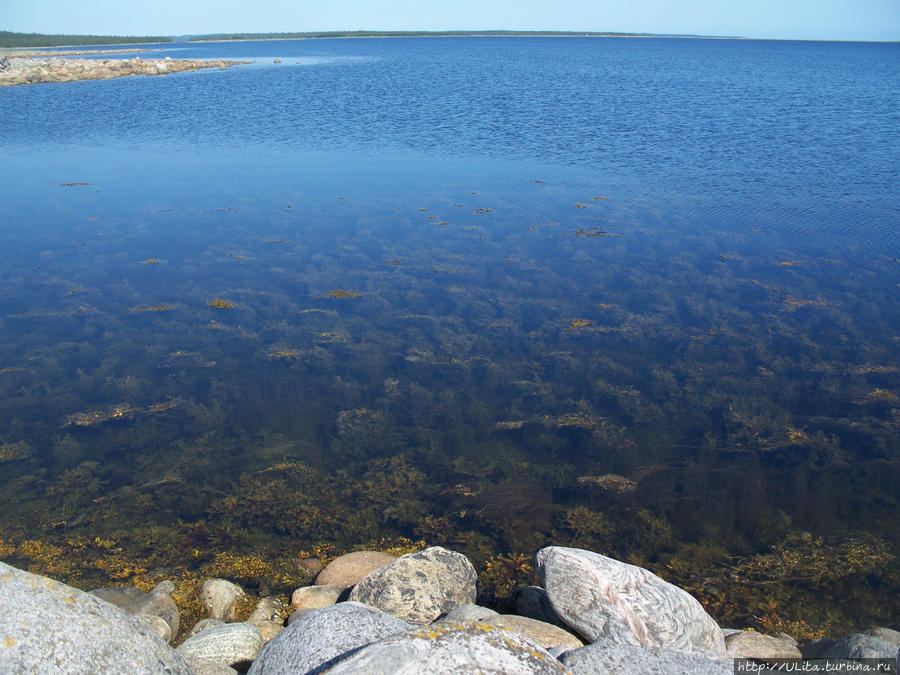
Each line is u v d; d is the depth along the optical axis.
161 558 6.86
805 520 7.37
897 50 159.12
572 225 17.47
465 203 19.52
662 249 15.68
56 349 11.13
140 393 9.93
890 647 4.30
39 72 53.25
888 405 9.39
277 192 20.91
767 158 24.73
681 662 3.87
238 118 35.69
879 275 13.91
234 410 9.57
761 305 12.67
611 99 42.66
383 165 24.52
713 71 70.06
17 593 3.24
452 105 40.12
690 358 10.85
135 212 18.78
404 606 5.59
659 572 6.68
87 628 3.30
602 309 12.68
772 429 8.98
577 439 8.91
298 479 8.17
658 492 7.87
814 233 16.50
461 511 7.62
